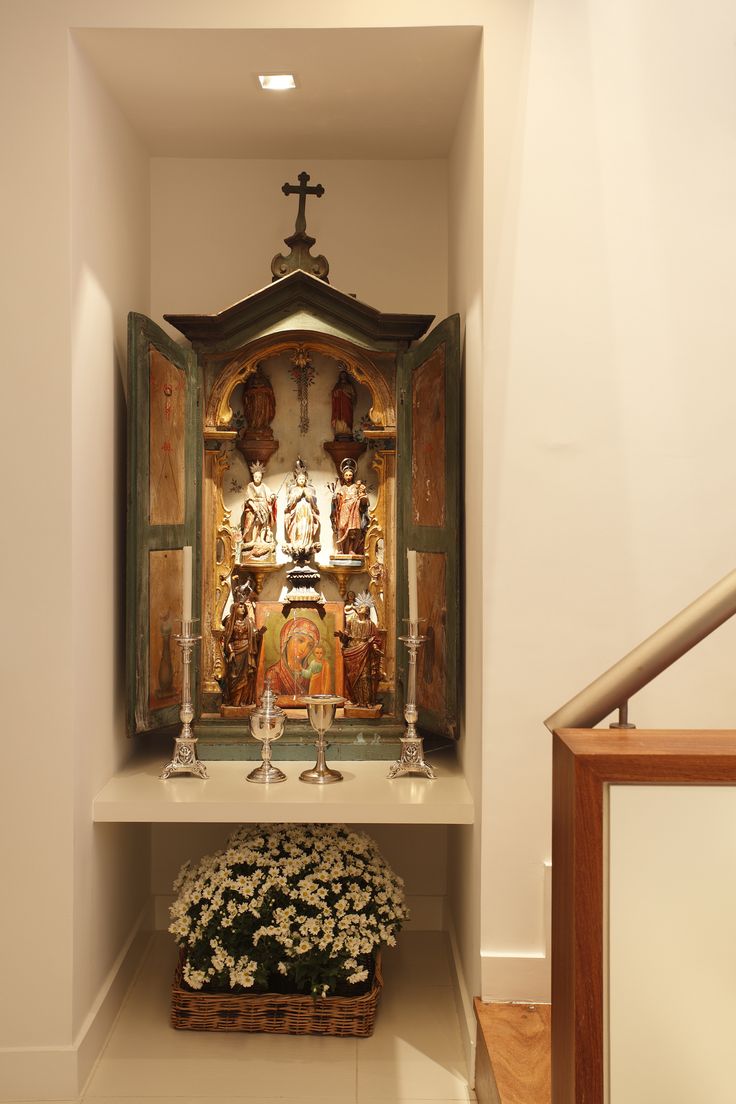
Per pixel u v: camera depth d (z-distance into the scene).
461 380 2.81
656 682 2.38
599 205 2.38
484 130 2.38
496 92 2.38
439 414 2.77
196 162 3.28
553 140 2.38
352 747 2.94
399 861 3.34
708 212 2.37
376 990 2.69
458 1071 2.50
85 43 2.43
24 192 2.32
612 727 1.40
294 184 3.30
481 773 2.42
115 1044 2.60
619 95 2.38
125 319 2.91
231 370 3.00
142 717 2.73
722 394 2.38
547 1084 2.04
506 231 2.38
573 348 2.38
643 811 1.27
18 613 2.34
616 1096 1.28
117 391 2.79
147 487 2.73
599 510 2.38
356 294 3.29
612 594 2.38
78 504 2.39
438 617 2.82
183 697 2.77
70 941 2.36
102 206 2.64
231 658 2.96
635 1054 1.28
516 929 2.40
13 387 2.33
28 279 2.32
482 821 2.40
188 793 2.59
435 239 3.30
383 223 3.30
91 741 2.52
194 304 3.28
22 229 2.32
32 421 2.33
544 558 2.38
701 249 2.37
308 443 3.13
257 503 3.04
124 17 2.37
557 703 2.39
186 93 2.75
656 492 2.38
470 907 2.61
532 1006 2.38
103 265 2.65
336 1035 2.66
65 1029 2.36
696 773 1.26
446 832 3.33
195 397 2.98
